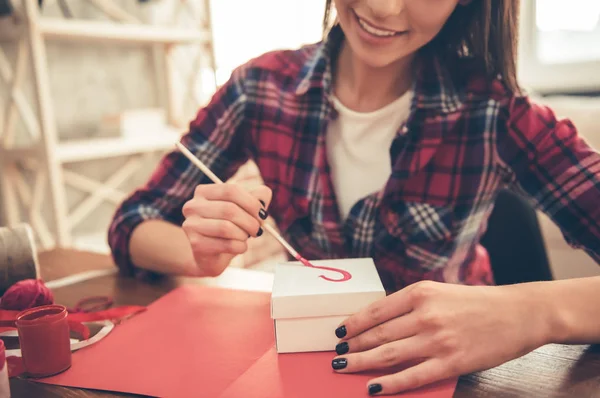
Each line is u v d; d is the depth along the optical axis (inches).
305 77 38.9
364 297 26.0
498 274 46.4
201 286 34.7
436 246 37.3
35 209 68.7
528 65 94.4
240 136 41.5
